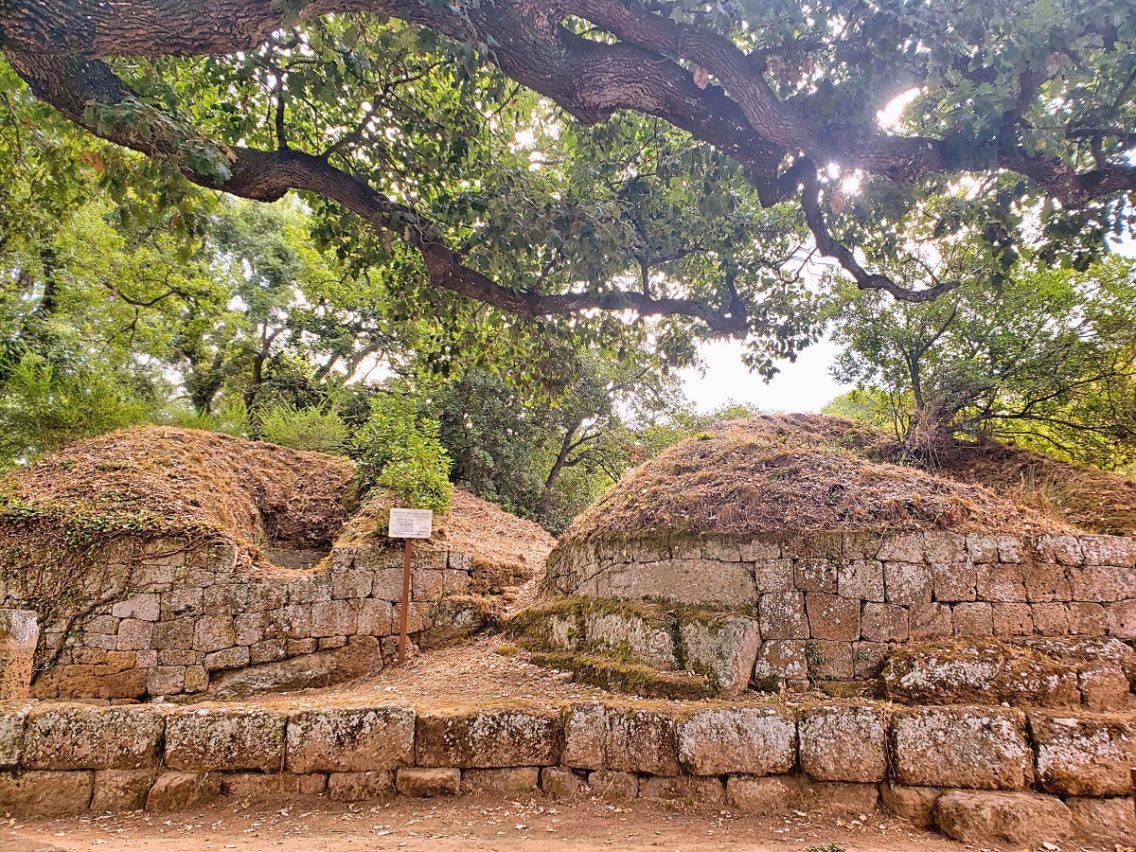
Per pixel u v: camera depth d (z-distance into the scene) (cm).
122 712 471
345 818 437
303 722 475
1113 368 893
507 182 600
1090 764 430
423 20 418
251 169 512
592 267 602
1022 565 574
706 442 799
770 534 597
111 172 487
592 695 587
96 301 1480
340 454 1325
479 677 683
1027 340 895
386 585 824
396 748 476
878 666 550
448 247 638
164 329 1673
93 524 760
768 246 752
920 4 422
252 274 1853
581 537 770
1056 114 520
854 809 440
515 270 643
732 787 452
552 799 465
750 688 555
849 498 615
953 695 511
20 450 1095
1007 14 410
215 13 378
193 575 770
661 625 603
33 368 1152
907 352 947
